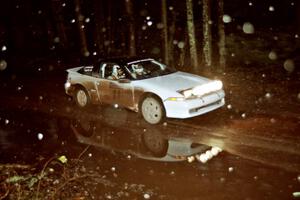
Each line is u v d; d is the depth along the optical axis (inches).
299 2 612.1
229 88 420.2
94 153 257.9
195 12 792.9
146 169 223.0
